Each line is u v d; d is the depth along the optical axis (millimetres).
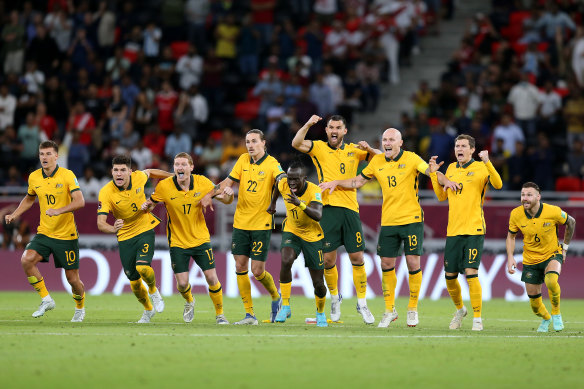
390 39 88812
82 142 81500
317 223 39719
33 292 66000
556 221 39312
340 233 41812
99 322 40750
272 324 40594
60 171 40938
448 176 40094
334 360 27172
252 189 40469
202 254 40438
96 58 92625
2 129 85375
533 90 79500
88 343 30719
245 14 96375
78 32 92188
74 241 41219
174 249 40500
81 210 68125
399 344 31734
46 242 40875
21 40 93312
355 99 84000
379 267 65500
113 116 83562
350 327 39344
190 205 39969
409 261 40344
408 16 90688
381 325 39812
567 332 38562
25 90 87875
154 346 30031
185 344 30734
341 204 41531
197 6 91688
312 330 37031
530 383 23484
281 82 85062
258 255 40594
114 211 40281
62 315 45156
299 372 24750
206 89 88625
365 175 41000
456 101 82000
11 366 25297
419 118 77875
